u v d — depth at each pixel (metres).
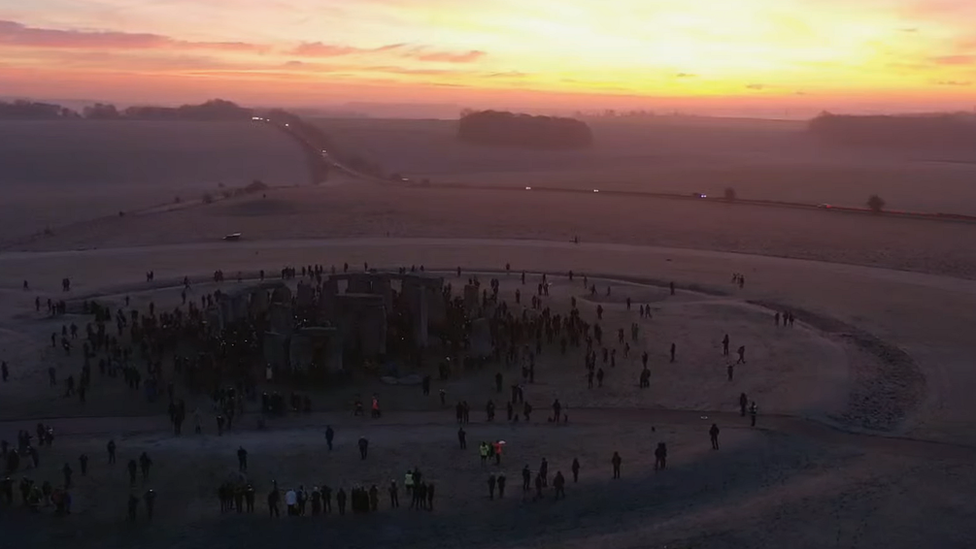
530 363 60.06
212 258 106.06
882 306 80.00
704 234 126.25
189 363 56.88
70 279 92.81
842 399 53.09
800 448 44.62
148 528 35.84
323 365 56.66
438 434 46.97
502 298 82.50
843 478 40.56
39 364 60.31
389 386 55.59
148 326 65.88
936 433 47.22
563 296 84.00
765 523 35.94
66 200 162.75
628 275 95.69
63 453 43.84
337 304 61.28
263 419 49.12
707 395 54.44
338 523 36.31
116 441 45.88
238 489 37.44
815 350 64.69
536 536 35.16
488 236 124.31
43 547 34.38
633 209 151.50
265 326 65.25
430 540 35.00
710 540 34.47
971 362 61.50
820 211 148.50
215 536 35.28
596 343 66.31
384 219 137.62
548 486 39.53
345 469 41.94
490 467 42.16
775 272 97.44
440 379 57.06
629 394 54.78
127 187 185.50
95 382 56.25
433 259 105.50
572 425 48.59
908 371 59.38
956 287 88.44
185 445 44.97
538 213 145.62
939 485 39.78
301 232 126.50
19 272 96.81
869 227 131.12
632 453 43.75
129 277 94.00
